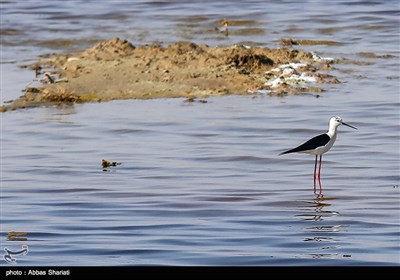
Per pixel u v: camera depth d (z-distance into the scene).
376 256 17.34
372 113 27.64
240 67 31.16
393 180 22.09
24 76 31.78
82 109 28.62
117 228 19.08
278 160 23.91
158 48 32.56
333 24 38.50
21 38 37.72
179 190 21.62
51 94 29.50
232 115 27.66
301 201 20.62
